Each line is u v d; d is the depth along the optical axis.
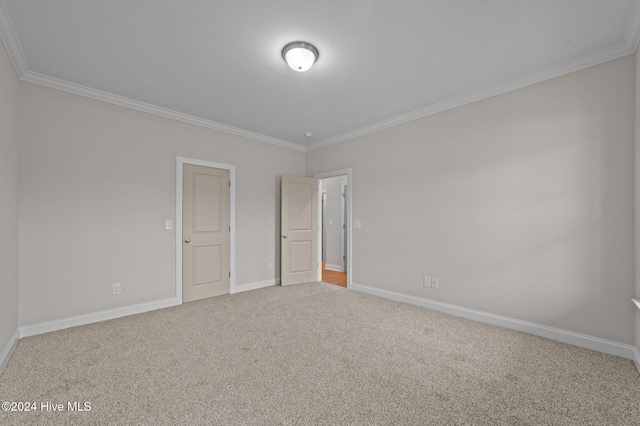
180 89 3.05
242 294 4.22
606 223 2.36
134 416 1.58
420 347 2.44
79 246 2.96
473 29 2.11
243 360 2.22
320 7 1.88
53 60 2.48
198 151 3.95
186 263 3.80
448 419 1.56
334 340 2.59
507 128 2.90
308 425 1.51
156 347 2.44
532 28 2.10
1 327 2.14
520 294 2.80
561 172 2.57
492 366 2.13
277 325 2.96
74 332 2.75
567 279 2.54
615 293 2.32
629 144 2.26
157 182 3.55
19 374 2.01
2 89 2.16
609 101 2.35
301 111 3.69
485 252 3.04
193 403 1.70
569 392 1.81
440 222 3.43
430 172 3.54
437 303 3.44
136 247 3.35
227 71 2.69
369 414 1.60
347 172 4.59
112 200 3.19
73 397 1.75
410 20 2.01
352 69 2.67
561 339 2.55
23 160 2.66
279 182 5.00
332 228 6.69
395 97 3.27
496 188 2.97
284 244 4.79
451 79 2.85
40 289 2.73
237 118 3.94
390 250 3.97
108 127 3.18
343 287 4.67
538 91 2.71
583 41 2.23
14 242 2.49
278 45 2.30
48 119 2.80
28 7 1.85
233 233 4.32
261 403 1.70
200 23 2.03
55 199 2.83
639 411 1.63
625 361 2.20
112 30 2.09
